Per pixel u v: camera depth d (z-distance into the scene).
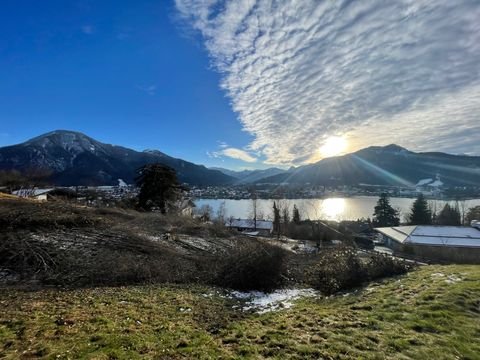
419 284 8.98
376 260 12.32
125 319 6.29
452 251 27.64
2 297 7.80
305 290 11.48
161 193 29.98
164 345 5.00
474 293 7.30
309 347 4.90
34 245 12.24
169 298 8.64
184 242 17.75
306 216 77.69
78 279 10.32
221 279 11.92
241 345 5.08
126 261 12.16
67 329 5.46
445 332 5.39
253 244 15.30
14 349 4.55
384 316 6.40
